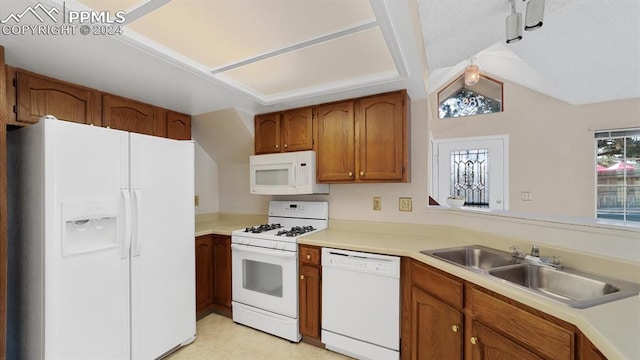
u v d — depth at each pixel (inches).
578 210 129.6
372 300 73.2
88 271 59.5
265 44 60.0
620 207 122.2
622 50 84.7
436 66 87.4
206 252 102.7
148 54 60.2
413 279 67.5
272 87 86.2
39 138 54.8
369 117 86.7
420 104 89.4
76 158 57.8
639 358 25.9
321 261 81.2
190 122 111.0
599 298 39.6
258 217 123.0
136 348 68.5
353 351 75.7
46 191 53.6
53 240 54.0
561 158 132.4
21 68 66.0
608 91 114.3
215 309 106.8
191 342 85.1
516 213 68.4
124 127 87.9
